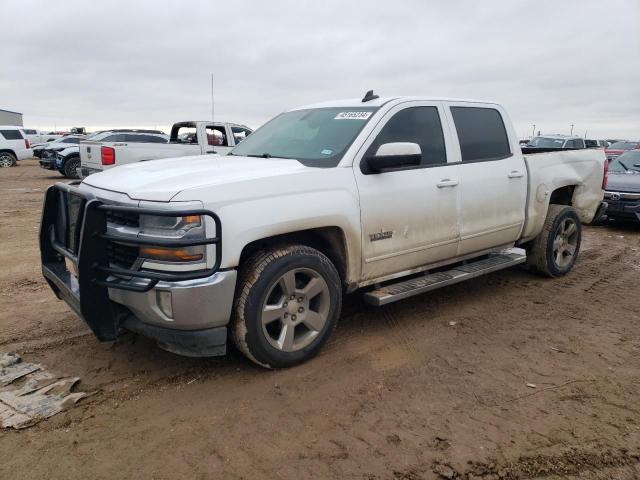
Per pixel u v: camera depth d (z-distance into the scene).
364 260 4.14
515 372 3.83
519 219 5.54
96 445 2.91
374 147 4.24
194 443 2.94
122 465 2.75
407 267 4.55
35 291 5.68
